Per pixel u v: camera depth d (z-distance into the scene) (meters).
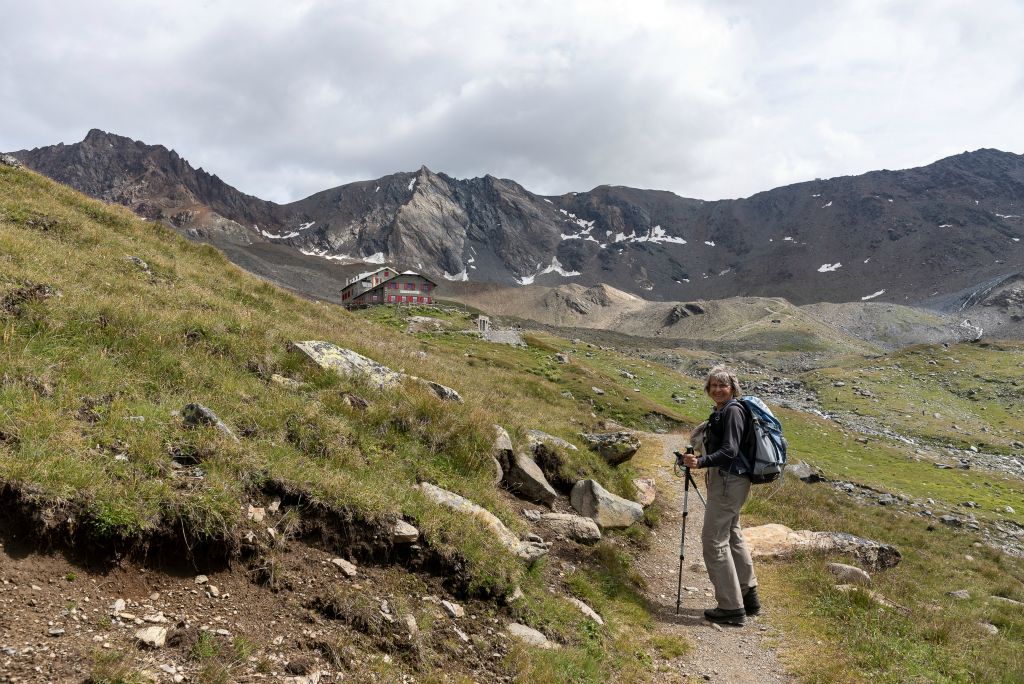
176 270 18.09
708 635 8.12
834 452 45.53
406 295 151.25
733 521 8.70
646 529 12.82
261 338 12.49
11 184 20.64
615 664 6.75
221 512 6.11
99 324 10.03
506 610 7.00
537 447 12.95
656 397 53.09
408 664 5.53
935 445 58.12
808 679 6.87
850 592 9.61
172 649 4.71
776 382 95.38
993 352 104.50
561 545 9.88
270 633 5.27
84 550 5.29
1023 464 52.62
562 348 72.12
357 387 11.70
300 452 8.34
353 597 6.01
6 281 10.08
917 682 6.85
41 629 4.46
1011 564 23.06
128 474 6.01
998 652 8.59
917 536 23.12
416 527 7.30
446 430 11.04
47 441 5.99
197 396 8.79
